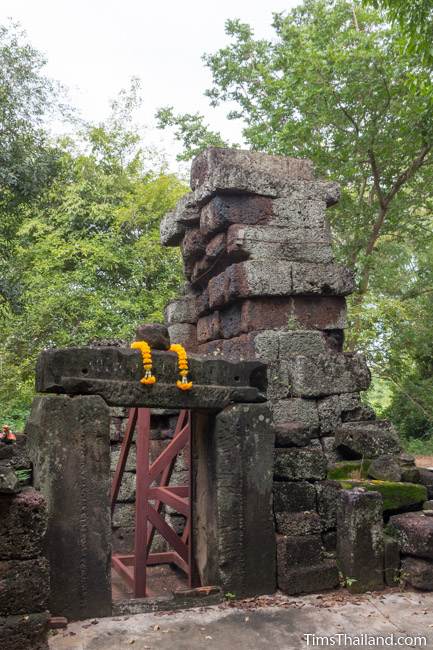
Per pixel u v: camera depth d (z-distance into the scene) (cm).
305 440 468
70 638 356
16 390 883
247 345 596
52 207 1653
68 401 392
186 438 501
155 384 416
